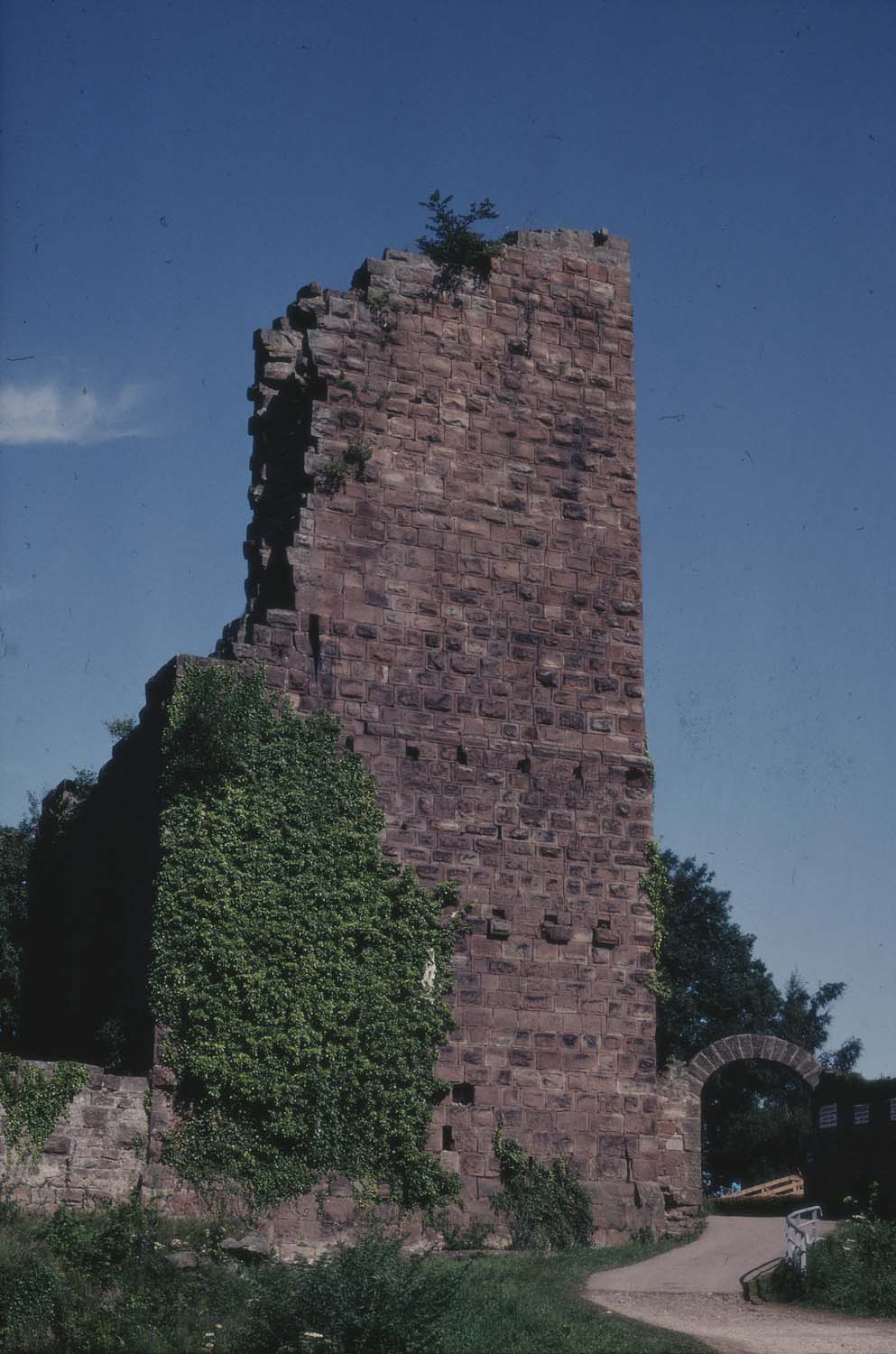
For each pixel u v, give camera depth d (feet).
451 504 140.05
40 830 158.51
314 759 129.08
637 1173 132.46
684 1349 86.58
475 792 134.82
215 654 135.74
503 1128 129.18
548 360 146.61
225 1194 117.19
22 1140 112.37
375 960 126.82
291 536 135.33
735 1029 234.79
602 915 136.67
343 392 138.92
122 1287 97.91
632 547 145.38
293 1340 87.86
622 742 140.97
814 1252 107.86
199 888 122.21
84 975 136.36
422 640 136.26
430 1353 86.17
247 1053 120.16
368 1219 121.19
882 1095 144.77
